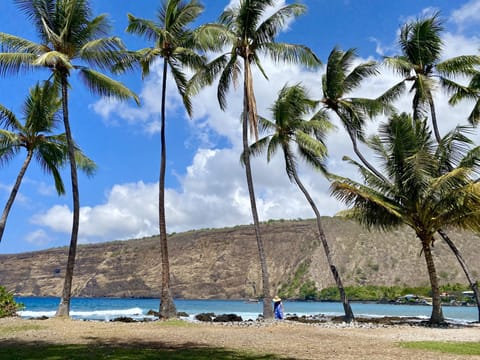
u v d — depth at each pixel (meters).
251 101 22.05
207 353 11.12
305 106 25.72
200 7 23.14
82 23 21.95
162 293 22.17
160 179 23.03
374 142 21.98
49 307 57.31
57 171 26.23
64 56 19.55
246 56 22.41
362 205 21.59
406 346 12.92
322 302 79.38
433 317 21.17
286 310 48.50
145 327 18.53
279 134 25.52
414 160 20.23
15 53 20.20
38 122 23.91
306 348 12.43
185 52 22.89
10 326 17.66
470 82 25.77
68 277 21.70
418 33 25.44
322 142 27.08
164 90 23.52
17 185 23.25
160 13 23.06
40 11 21.30
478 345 13.25
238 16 22.28
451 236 92.69
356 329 18.89
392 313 41.03
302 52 22.31
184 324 19.67
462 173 18.86
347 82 26.05
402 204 21.67
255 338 14.92
